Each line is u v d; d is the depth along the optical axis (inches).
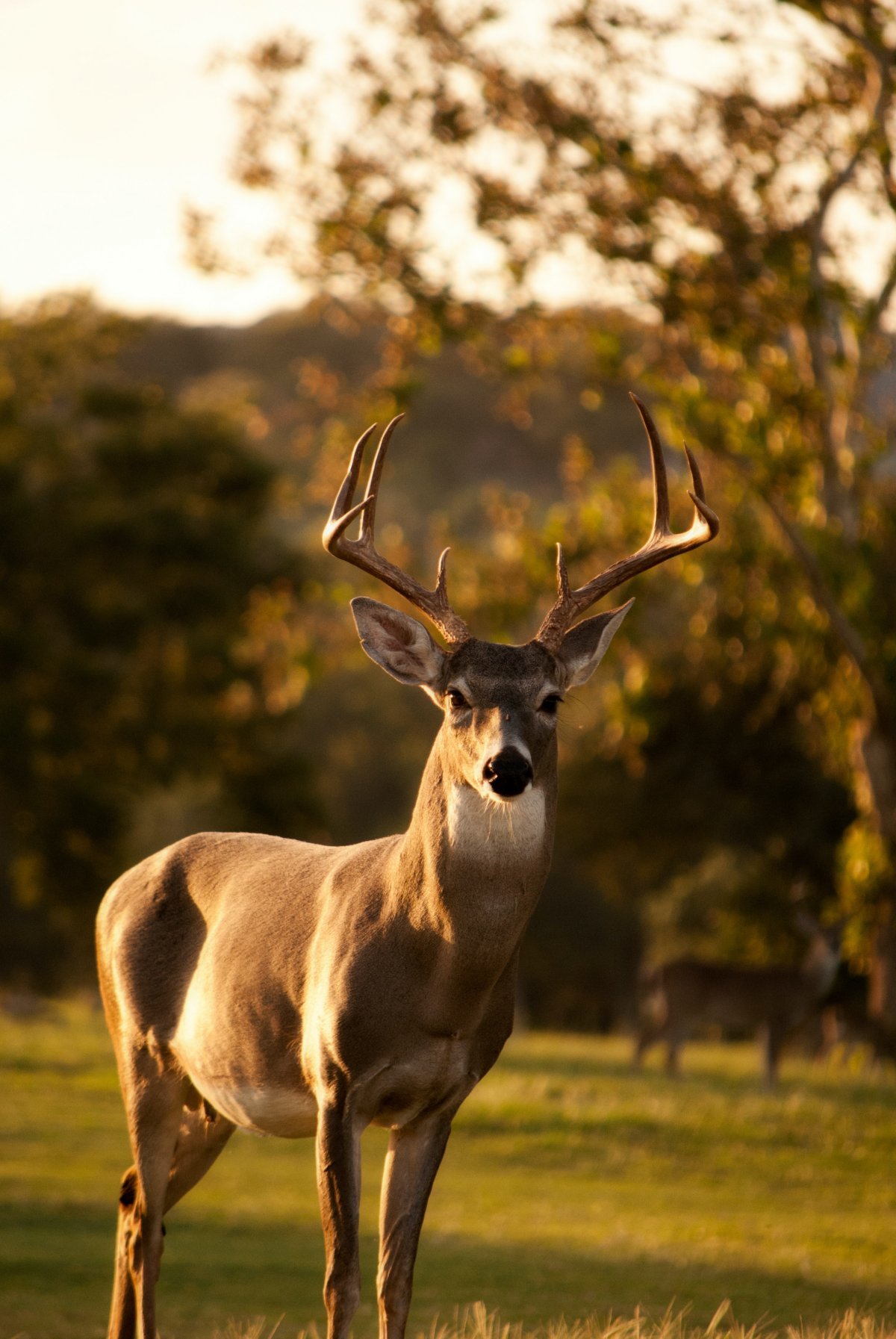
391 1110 844.6
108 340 4921.3
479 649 839.7
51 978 6373.0
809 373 2674.7
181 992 951.0
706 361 2827.3
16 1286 1232.2
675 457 3078.2
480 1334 1024.2
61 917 4815.5
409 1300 849.5
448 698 832.3
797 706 3307.1
